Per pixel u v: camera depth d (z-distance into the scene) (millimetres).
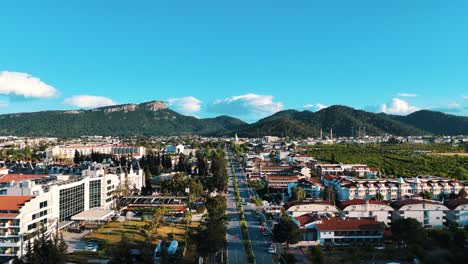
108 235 196750
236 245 192375
